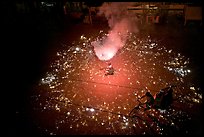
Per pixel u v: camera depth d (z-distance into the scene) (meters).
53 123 6.51
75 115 6.71
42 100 7.51
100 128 6.16
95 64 9.14
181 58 9.00
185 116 6.29
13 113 7.10
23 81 8.66
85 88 7.80
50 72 9.02
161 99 6.32
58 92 7.79
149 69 8.49
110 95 7.35
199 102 6.72
